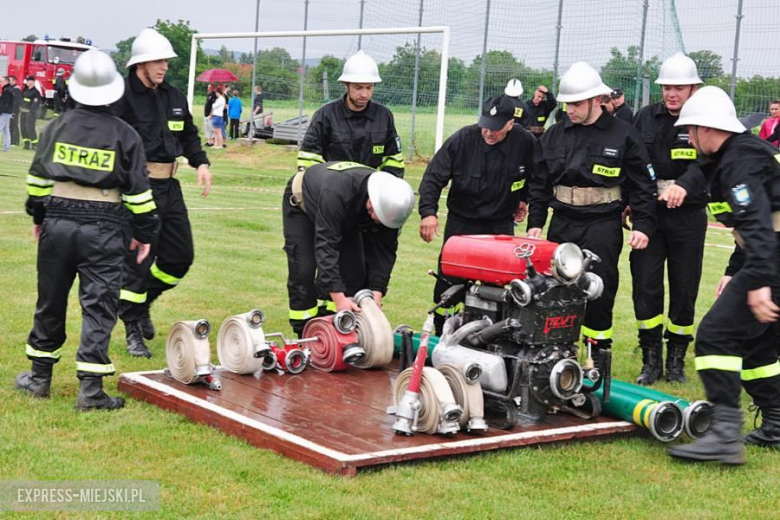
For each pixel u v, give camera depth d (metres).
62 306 5.81
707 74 21.48
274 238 13.62
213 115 31.12
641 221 6.92
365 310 6.75
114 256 5.73
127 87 7.13
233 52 37.34
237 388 6.16
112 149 5.61
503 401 5.54
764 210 5.09
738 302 5.29
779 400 5.68
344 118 7.59
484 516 4.40
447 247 5.86
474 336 5.68
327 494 4.55
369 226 6.70
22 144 29.81
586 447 5.53
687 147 7.02
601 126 6.81
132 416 5.67
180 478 4.70
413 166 25.78
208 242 12.99
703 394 6.99
